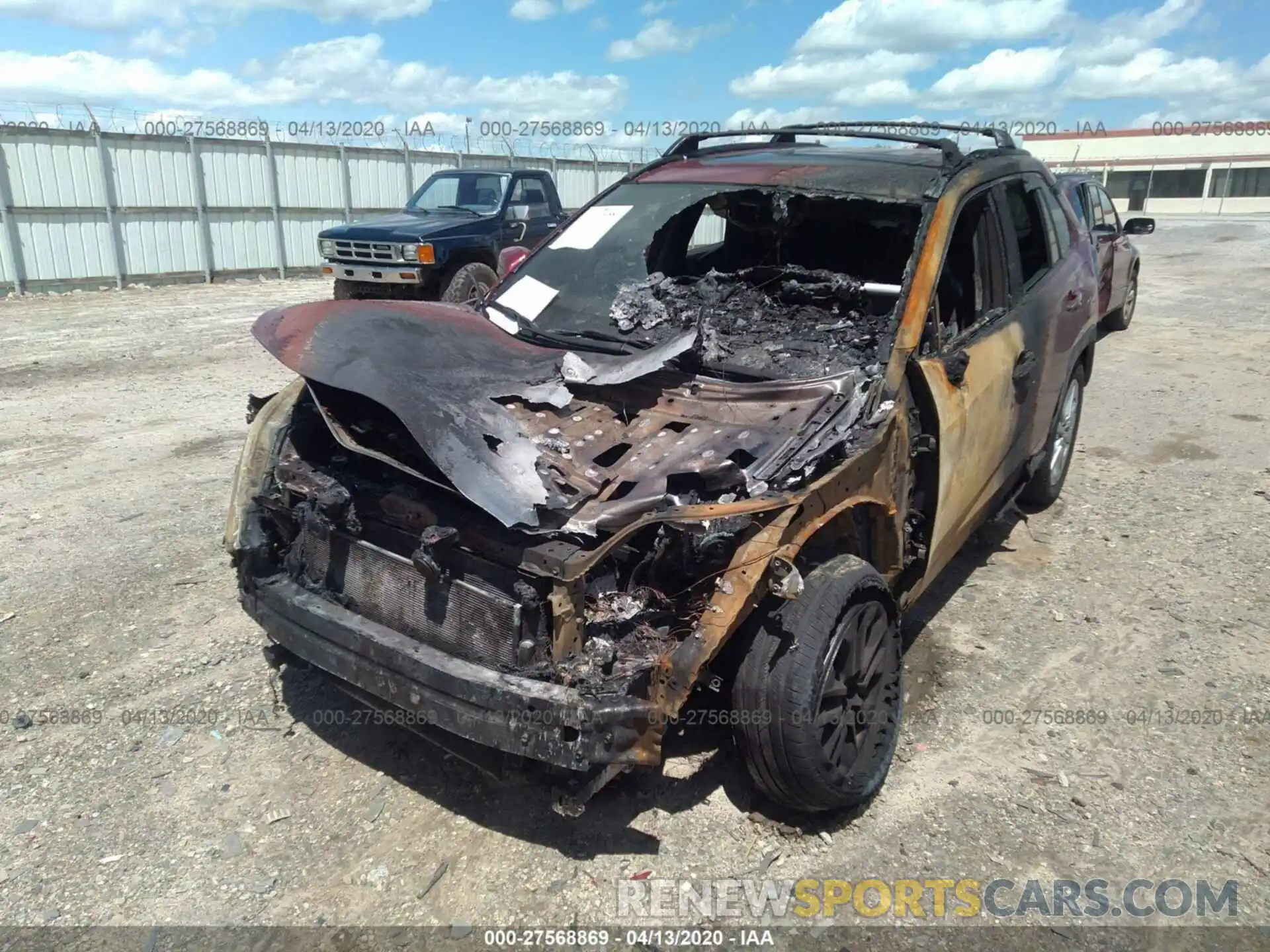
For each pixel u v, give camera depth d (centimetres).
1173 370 913
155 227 1695
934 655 394
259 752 327
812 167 402
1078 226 531
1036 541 511
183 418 739
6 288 1527
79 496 560
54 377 889
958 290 380
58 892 265
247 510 326
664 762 321
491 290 435
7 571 457
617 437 310
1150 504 561
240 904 261
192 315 1320
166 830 289
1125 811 301
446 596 268
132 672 373
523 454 280
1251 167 4278
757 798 304
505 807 301
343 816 296
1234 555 489
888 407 303
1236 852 283
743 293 406
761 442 291
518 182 1273
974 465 370
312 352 311
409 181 2075
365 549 290
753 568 252
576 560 244
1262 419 736
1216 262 1972
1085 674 379
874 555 321
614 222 432
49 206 1552
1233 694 365
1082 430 715
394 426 324
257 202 1834
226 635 402
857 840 288
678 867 275
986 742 336
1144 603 439
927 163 399
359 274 1181
